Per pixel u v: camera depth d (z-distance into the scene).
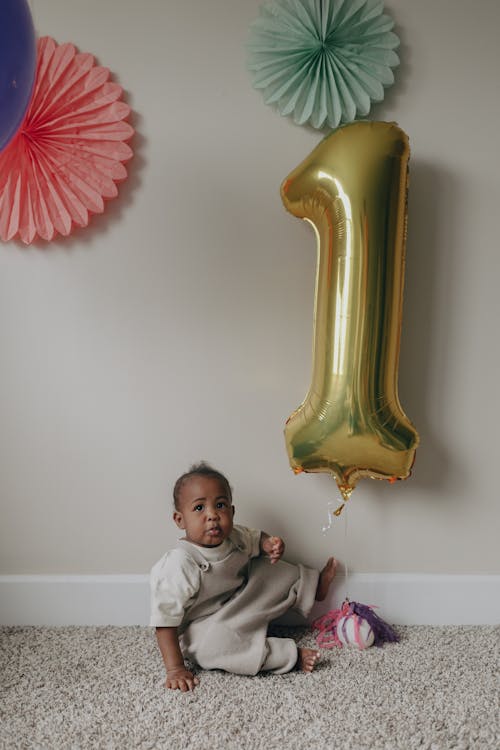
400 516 1.91
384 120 1.84
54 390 1.88
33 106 1.75
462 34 1.82
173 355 1.87
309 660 1.66
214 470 1.77
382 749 1.37
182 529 1.79
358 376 1.67
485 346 1.88
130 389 1.88
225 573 1.74
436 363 1.88
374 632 1.79
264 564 1.84
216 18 1.81
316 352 1.74
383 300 1.67
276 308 1.87
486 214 1.85
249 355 1.88
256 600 1.77
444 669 1.67
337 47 1.78
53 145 1.76
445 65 1.83
